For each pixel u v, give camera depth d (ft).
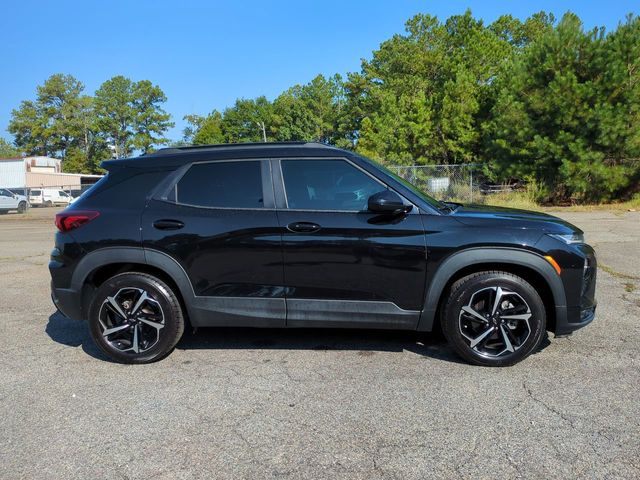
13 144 293.84
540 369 12.16
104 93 282.36
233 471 8.33
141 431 9.68
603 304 17.79
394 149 87.81
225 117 258.37
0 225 65.57
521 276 12.59
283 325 12.69
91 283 13.39
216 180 12.93
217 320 12.82
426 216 12.21
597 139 54.29
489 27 152.25
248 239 12.39
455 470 8.21
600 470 8.09
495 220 12.26
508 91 61.87
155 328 13.00
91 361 13.43
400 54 136.46
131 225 12.73
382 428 9.57
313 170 12.72
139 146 284.00
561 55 55.57
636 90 52.24
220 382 11.87
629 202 58.03
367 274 12.20
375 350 13.74
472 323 12.34
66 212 13.21
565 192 61.00
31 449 9.11
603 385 11.18
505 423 9.64
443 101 83.51
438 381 11.60
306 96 188.03
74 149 271.90
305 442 9.16
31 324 16.92
